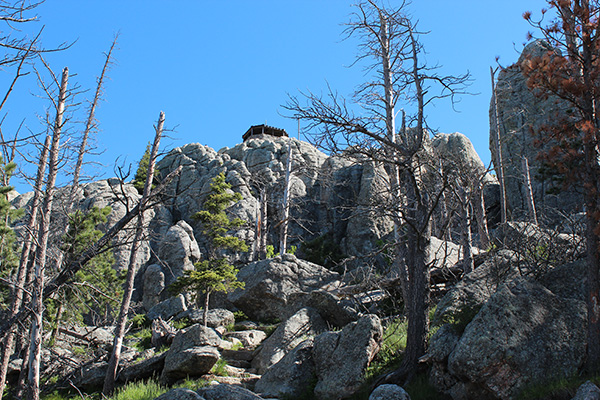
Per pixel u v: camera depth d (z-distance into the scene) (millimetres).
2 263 22641
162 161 57000
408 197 17469
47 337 22781
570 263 14367
